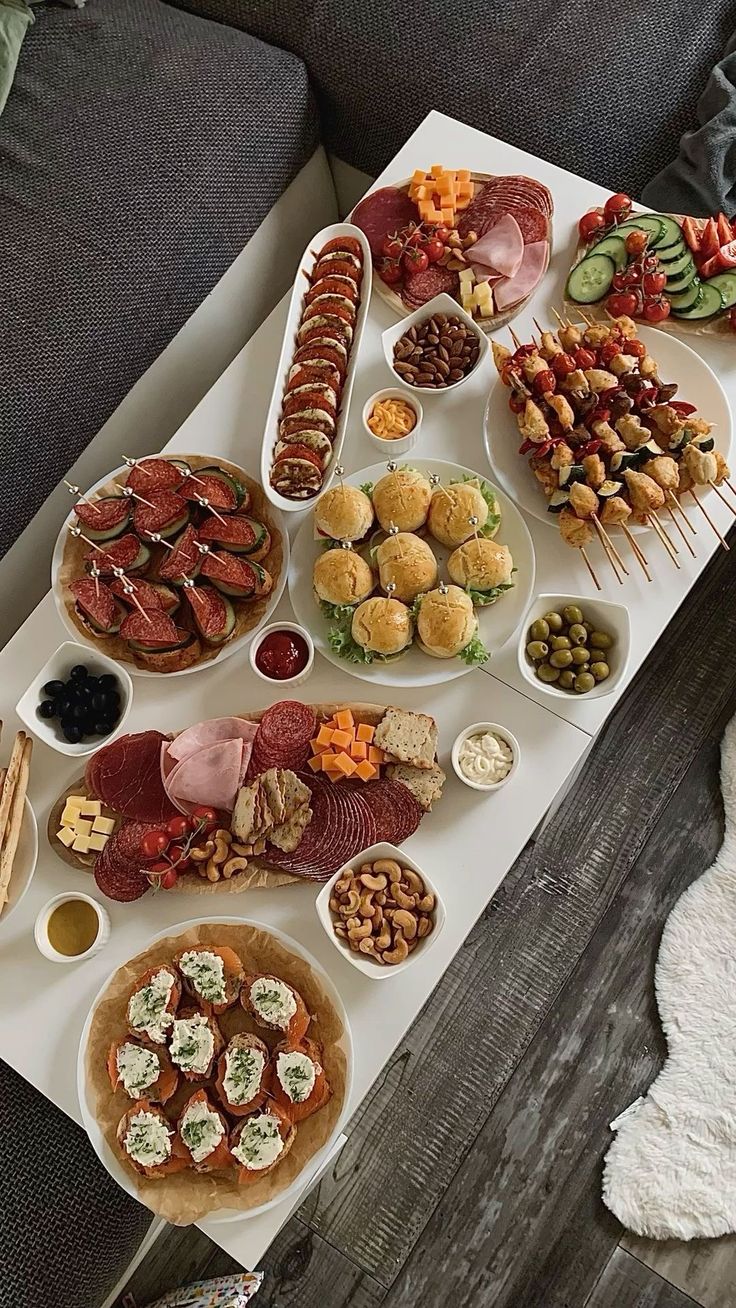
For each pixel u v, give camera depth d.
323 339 1.54
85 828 1.35
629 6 1.89
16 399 1.73
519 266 1.61
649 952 1.85
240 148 1.92
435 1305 1.68
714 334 1.56
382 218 1.68
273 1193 1.16
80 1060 1.24
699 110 1.84
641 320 1.57
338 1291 1.71
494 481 1.51
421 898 1.26
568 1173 1.73
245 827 1.29
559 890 1.91
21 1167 1.34
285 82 1.96
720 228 1.58
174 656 1.41
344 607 1.40
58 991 1.31
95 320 1.79
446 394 1.56
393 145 2.03
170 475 1.49
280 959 1.26
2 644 1.89
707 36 1.89
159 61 1.93
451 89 1.90
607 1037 1.80
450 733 1.37
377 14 1.93
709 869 1.88
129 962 1.28
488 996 1.85
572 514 1.41
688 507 1.46
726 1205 1.66
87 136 1.87
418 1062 1.82
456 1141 1.77
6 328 1.74
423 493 1.42
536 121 1.86
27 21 1.94
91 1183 1.36
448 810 1.33
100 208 1.82
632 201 1.70
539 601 1.38
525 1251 1.70
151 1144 1.17
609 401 1.45
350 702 1.39
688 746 1.98
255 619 1.44
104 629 1.44
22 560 1.84
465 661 1.37
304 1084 1.17
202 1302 1.51
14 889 1.34
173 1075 1.22
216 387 1.62
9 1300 1.30
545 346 1.48
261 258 2.09
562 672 1.37
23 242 1.79
